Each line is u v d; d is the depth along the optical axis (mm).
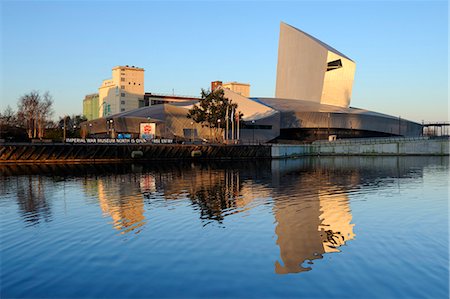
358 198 28906
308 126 128750
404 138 108438
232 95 130625
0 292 11930
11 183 39000
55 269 13742
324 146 114062
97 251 15703
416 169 59125
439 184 38281
